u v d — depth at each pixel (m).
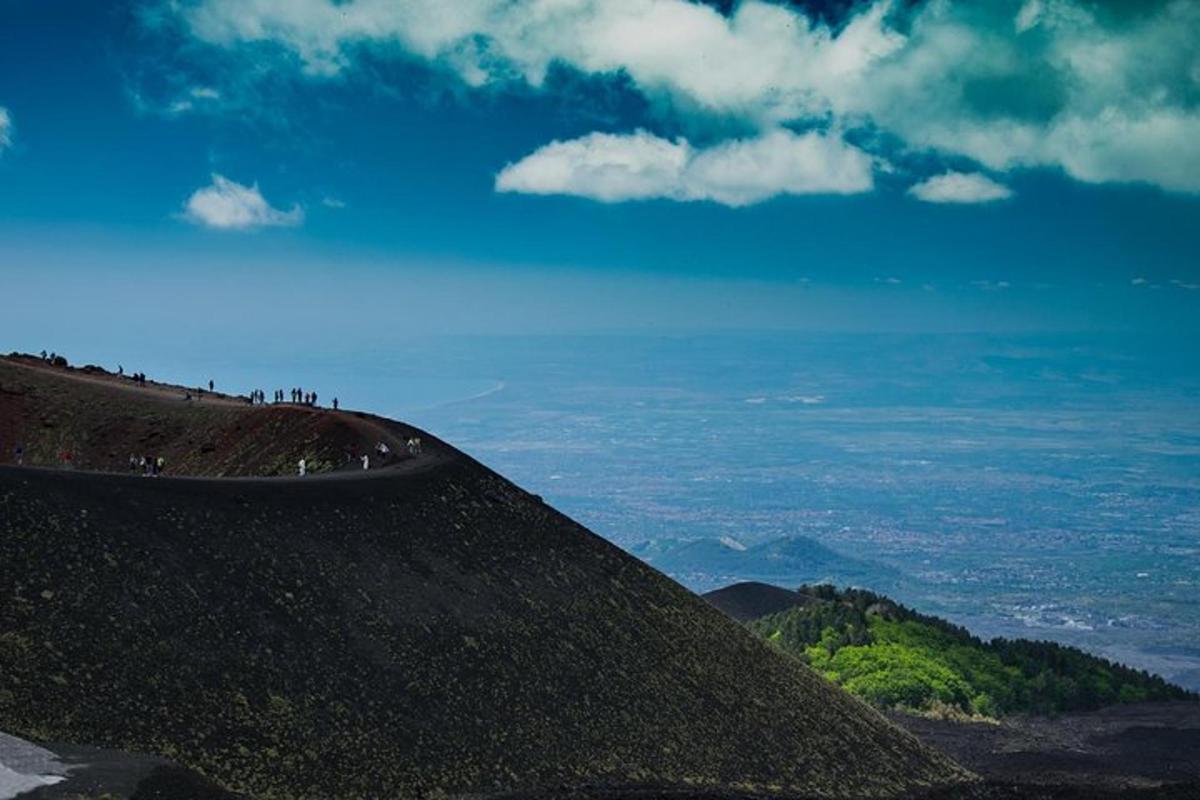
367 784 72.75
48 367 193.50
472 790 77.69
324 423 138.25
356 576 92.75
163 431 157.75
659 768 92.62
